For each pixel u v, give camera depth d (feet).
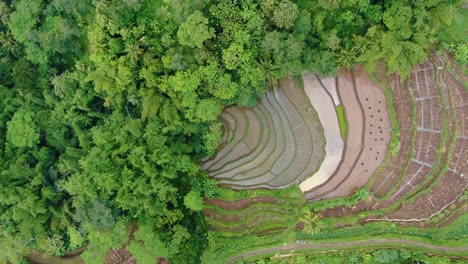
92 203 105.70
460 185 112.78
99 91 108.78
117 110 112.06
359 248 115.03
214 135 113.91
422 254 111.45
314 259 115.75
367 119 117.70
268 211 118.21
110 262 113.70
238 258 117.08
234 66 104.42
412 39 104.94
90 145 112.57
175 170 109.40
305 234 116.16
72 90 113.19
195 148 117.08
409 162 115.24
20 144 111.34
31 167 112.57
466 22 110.22
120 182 105.09
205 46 104.63
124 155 107.65
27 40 114.62
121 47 106.73
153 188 104.88
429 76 113.70
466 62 111.65
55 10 112.78
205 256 111.04
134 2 102.27
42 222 109.81
